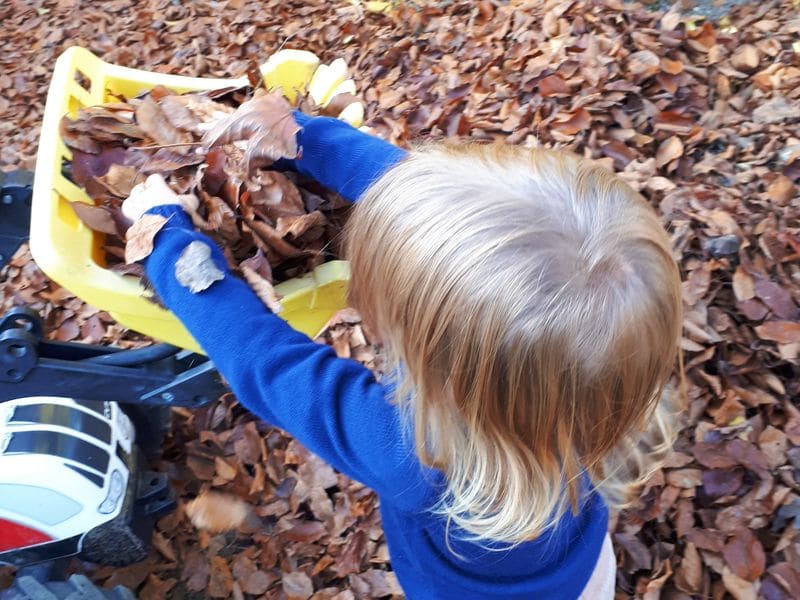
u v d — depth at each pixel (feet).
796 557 5.17
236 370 3.05
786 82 8.11
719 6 9.33
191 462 6.69
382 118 9.18
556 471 2.80
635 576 5.45
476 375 2.57
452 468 2.89
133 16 12.68
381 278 2.74
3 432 4.84
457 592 3.37
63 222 3.41
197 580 6.12
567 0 9.45
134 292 3.36
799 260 6.58
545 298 2.42
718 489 5.56
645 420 3.05
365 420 2.93
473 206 2.53
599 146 7.86
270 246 3.67
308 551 6.15
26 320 4.05
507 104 8.67
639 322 2.53
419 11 10.54
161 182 3.49
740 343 6.19
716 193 7.13
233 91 4.45
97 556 5.57
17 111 11.48
